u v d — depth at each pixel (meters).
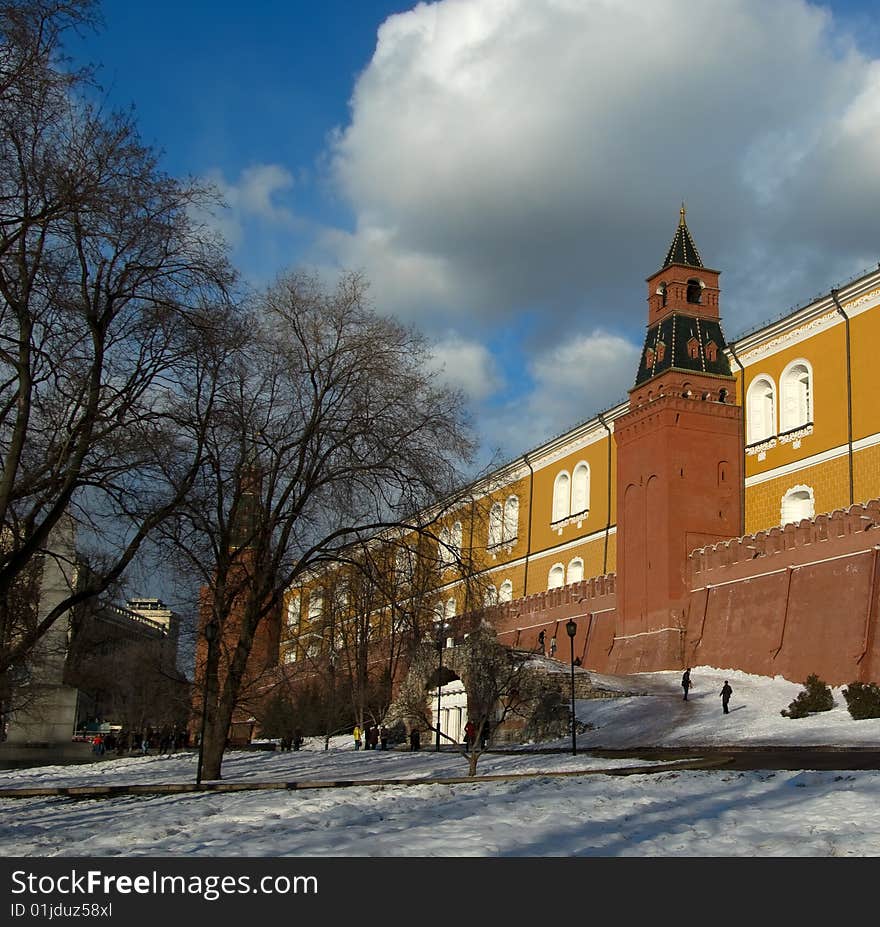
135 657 81.94
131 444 22.80
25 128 19.58
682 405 55.16
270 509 31.20
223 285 23.16
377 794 19.98
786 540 47.25
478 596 32.16
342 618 57.34
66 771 45.47
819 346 51.50
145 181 21.06
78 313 21.41
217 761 31.98
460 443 31.34
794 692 42.44
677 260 58.50
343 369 30.80
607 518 65.62
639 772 22.27
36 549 21.58
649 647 53.16
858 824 13.06
